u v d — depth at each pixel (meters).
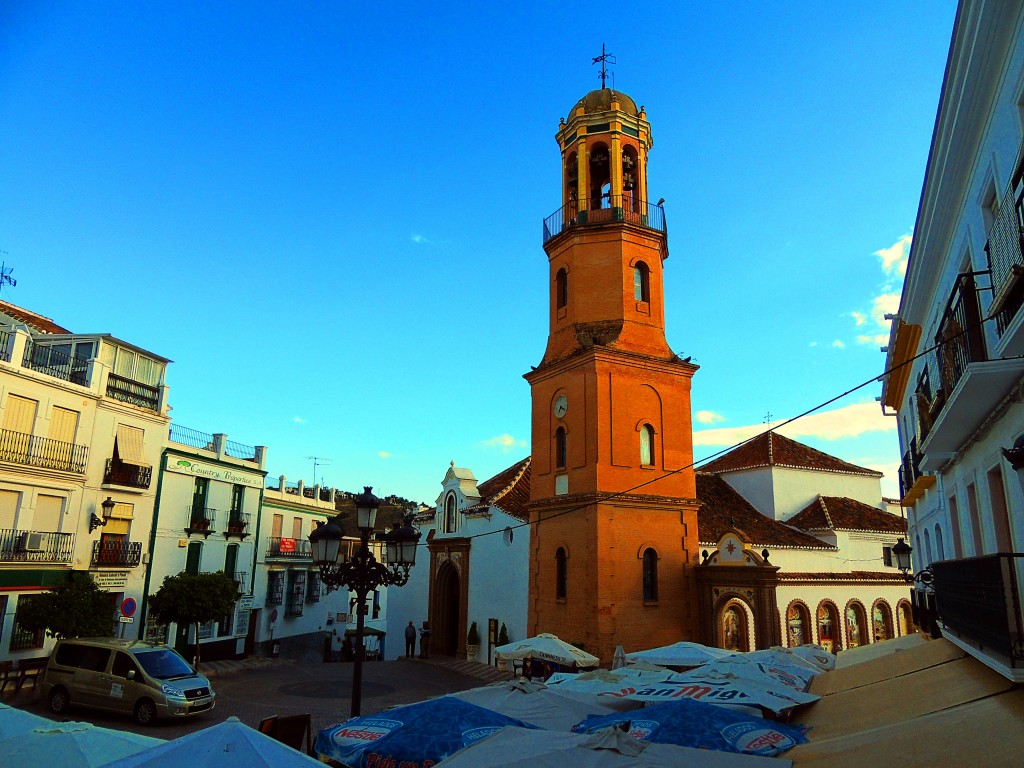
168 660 20.67
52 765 7.86
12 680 22.84
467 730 9.50
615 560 27.42
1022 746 6.19
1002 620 7.74
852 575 31.72
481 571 34.88
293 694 25.95
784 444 39.53
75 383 27.39
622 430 28.73
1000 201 8.37
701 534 31.02
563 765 7.10
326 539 14.12
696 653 18.98
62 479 26.69
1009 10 7.44
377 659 46.34
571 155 32.62
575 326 30.44
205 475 34.69
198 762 6.48
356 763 9.21
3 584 24.20
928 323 15.52
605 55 32.84
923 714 8.96
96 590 24.14
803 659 17.44
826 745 8.60
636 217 31.23
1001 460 9.70
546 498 29.97
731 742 9.48
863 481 39.66
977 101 8.75
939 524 16.53
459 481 37.75
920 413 13.85
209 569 34.72
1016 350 7.91
